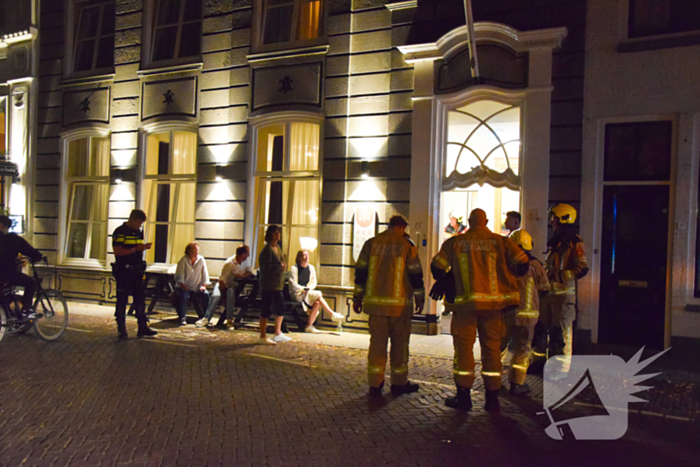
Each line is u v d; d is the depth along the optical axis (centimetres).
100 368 617
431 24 852
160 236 1103
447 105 853
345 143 902
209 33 1027
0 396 511
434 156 848
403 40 867
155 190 1108
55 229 1197
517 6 801
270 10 995
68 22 1192
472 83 810
